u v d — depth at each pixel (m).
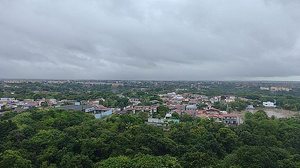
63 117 159.25
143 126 135.75
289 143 134.12
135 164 97.44
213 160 106.75
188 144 124.31
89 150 110.06
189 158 106.31
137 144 115.12
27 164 98.12
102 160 105.75
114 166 96.62
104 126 142.25
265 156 105.88
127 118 166.88
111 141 115.50
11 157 97.81
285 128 155.12
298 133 143.62
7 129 127.06
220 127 146.50
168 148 116.12
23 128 130.50
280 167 105.00
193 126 148.62
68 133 125.19
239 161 104.81
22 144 114.25
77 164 100.38
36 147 114.25
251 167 101.50
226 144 128.88
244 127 149.38
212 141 124.12
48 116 161.88
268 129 150.62
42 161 104.94
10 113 188.75
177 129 139.12
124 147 113.00
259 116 199.50
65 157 103.88
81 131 127.62
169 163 99.31
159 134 127.12
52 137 119.62
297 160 110.50
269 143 131.00
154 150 114.25
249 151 106.81
